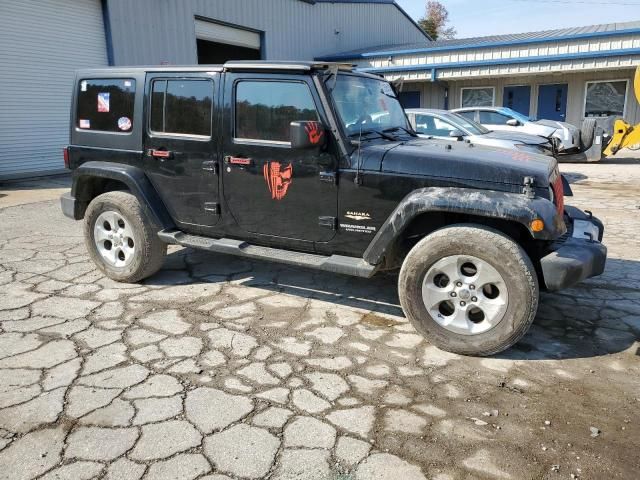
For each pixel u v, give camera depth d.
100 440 2.62
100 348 3.57
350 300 4.50
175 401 2.96
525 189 3.32
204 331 3.86
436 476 2.40
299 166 3.87
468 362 3.45
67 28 12.66
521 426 2.78
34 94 12.21
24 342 3.64
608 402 3.01
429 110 9.99
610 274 5.14
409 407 2.93
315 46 22.38
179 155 4.38
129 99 4.59
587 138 13.56
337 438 2.65
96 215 4.80
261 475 2.39
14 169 12.02
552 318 4.15
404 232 3.81
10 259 5.54
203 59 20.94
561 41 17.50
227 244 4.29
